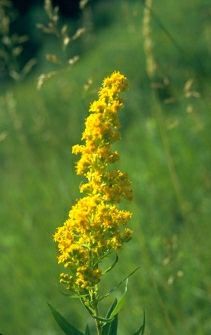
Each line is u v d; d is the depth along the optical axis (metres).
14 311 8.20
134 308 7.05
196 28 14.93
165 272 7.04
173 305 6.86
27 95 16.66
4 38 8.37
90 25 9.96
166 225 8.35
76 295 3.97
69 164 10.83
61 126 13.10
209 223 7.66
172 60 13.57
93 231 3.96
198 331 6.60
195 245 7.20
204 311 6.93
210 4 15.66
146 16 7.32
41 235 8.81
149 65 7.45
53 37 22.77
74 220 3.99
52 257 8.48
